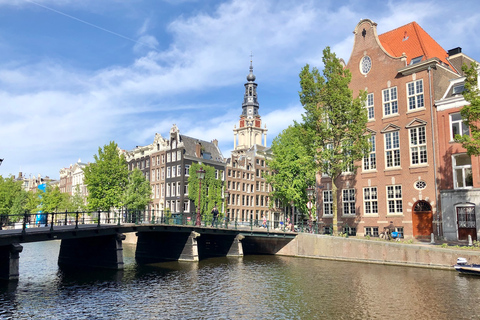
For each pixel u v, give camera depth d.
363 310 16.91
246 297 19.70
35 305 18.06
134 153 77.31
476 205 30.06
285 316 16.23
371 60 38.34
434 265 26.58
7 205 76.56
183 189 63.19
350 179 39.34
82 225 29.47
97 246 31.02
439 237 32.03
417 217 34.06
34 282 23.92
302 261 33.66
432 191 33.03
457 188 31.42
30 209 78.69
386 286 21.53
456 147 31.91
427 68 34.09
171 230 32.88
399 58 36.19
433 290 20.11
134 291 21.28
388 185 36.16
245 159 71.88
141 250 38.44
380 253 29.97
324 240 34.59
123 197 56.56
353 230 38.69
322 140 32.97
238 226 45.50
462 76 34.00
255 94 120.31
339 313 16.56
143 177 60.41
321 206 42.19
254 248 41.94
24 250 48.16
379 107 37.41
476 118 24.59
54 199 76.75
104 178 55.03
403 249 28.42
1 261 23.83
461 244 28.75
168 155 67.25
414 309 16.83
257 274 26.72
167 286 22.69
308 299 19.09
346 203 39.69
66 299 19.31
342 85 31.64
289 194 44.97
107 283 23.67
